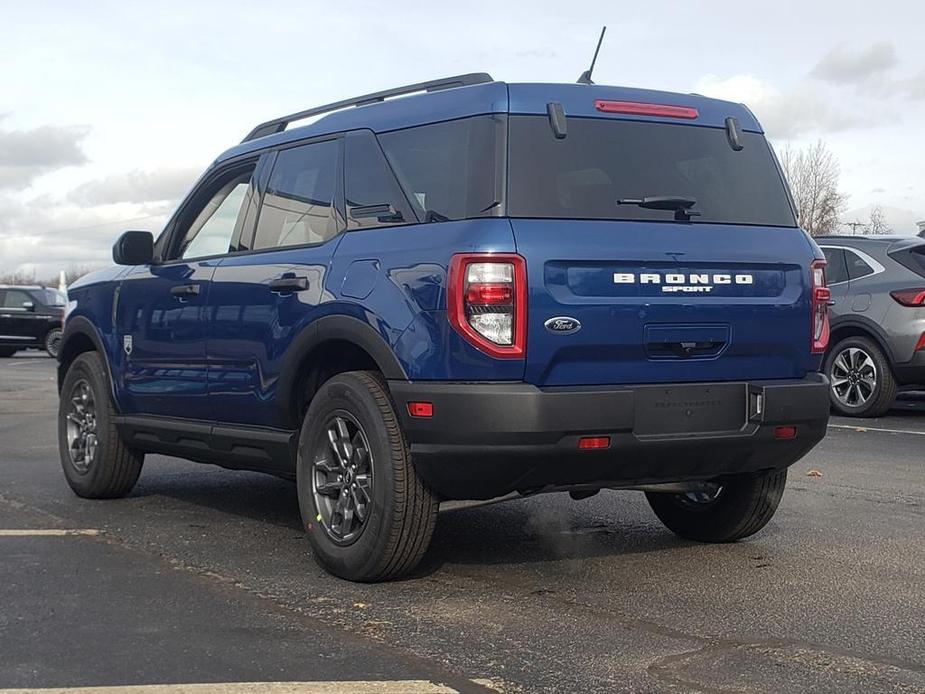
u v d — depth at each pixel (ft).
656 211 15.42
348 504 15.89
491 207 14.46
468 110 15.30
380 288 15.24
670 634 13.44
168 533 19.19
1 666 12.16
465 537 18.89
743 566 16.90
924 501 22.20
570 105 15.39
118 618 14.01
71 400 22.82
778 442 15.84
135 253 20.43
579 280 14.47
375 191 16.30
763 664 12.34
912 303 35.60
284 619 13.98
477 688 11.51
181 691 11.38
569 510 21.35
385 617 14.08
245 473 26.13
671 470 15.44
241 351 18.03
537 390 14.11
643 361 14.93
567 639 13.20
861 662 12.44
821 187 131.75
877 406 36.63
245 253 18.66
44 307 85.71
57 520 20.31
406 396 14.62
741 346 15.70
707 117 16.56
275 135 19.04
